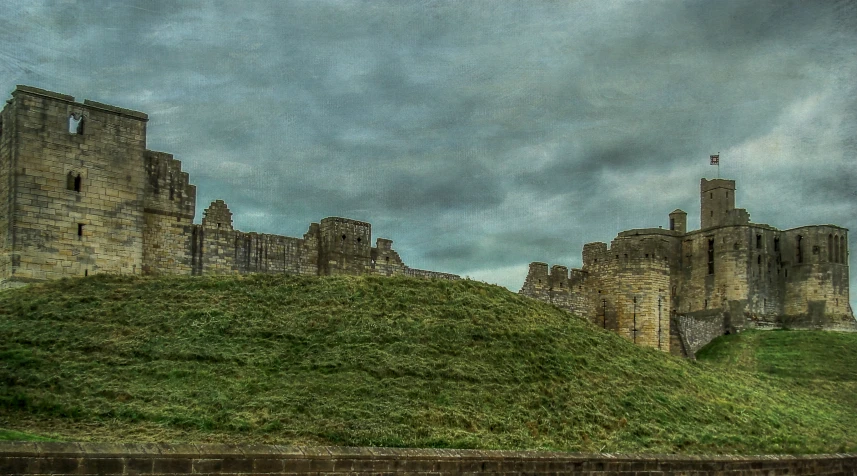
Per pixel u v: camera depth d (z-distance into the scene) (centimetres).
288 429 3005
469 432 3278
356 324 4219
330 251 6150
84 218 4881
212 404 3150
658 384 4512
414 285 5062
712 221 9700
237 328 3981
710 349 8094
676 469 3259
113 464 2072
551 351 4409
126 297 4291
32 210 4691
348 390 3441
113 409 3016
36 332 3712
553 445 3312
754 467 3544
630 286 7962
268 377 3509
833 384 6438
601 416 3778
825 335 7950
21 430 2731
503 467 2805
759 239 8800
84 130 4950
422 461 2623
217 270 5591
